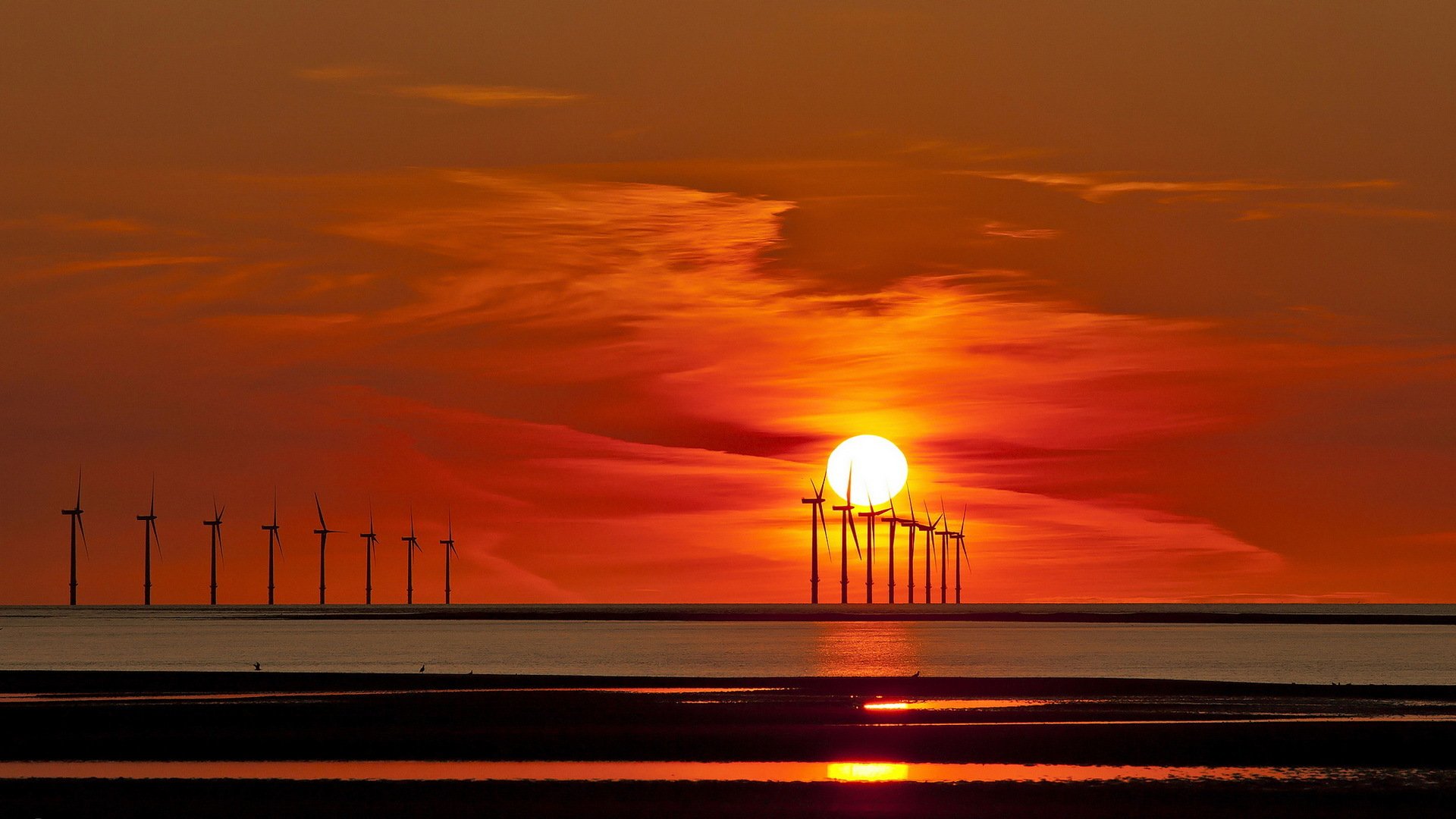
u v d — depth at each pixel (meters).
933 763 179.25
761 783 165.25
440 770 175.12
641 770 174.12
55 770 175.88
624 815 147.75
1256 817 147.75
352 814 148.50
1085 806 152.38
